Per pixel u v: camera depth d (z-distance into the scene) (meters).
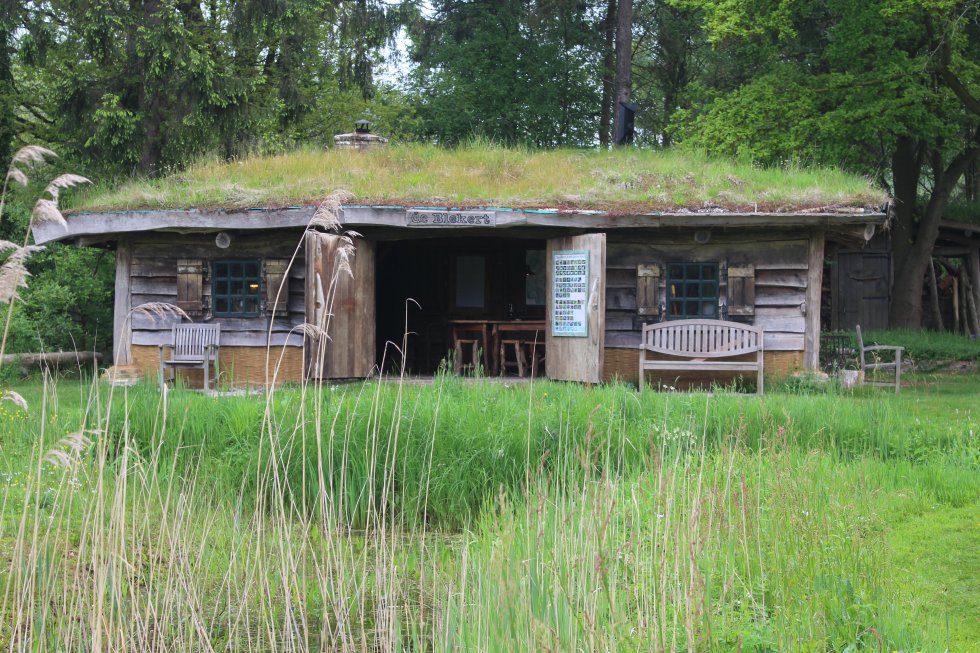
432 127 31.31
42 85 23.92
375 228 14.23
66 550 4.80
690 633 4.03
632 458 8.10
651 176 14.84
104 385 12.93
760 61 27.28
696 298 14.28
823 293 26.11
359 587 5.95
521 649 4.22
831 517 5.89
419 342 19.38
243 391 12.93
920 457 8.78
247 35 22.41
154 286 14.85
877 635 4.28
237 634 5.14
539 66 31.02
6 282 3.44
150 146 21.83
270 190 14.30
